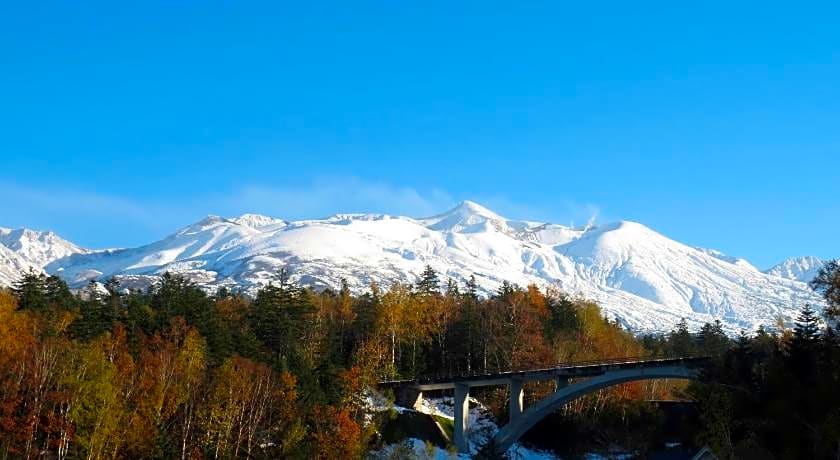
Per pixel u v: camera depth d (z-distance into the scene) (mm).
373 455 81312
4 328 73000
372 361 105125
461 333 131125
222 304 132625
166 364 76312
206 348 90250
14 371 67938
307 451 75312
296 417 78938
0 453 60406
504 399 114125
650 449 103500
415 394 106625
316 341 111500
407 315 124250
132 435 67188
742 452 61094
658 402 117625
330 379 93875
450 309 140750
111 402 63938
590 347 130375
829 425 53906
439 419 107500
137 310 99000
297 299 125938
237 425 77000
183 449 70500
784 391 61125
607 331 147875
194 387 77062
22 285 102688
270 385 81688
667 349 166875
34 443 64062
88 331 90562
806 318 68188
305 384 87125
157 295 121250
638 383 114062
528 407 107750
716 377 71312
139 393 72188
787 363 65000
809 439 58312
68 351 70250
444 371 128000
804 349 65438
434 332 130500
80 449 64312
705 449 64750
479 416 115188
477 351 127625
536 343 121500
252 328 112688
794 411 58969
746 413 63906
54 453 65312
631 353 134750
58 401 65562
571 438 109938
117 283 122688
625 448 104000
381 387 106688
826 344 64812
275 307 114688
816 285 58750
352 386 89812
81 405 64188
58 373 67938
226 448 73875
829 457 56000
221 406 76875
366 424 88312
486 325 129375
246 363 84188
